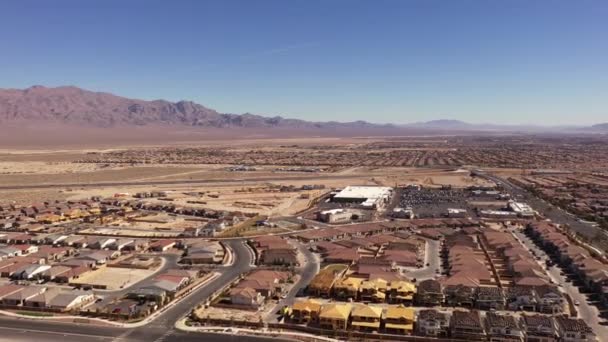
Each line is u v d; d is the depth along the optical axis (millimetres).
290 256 145500
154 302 111688
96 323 101438
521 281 119875
